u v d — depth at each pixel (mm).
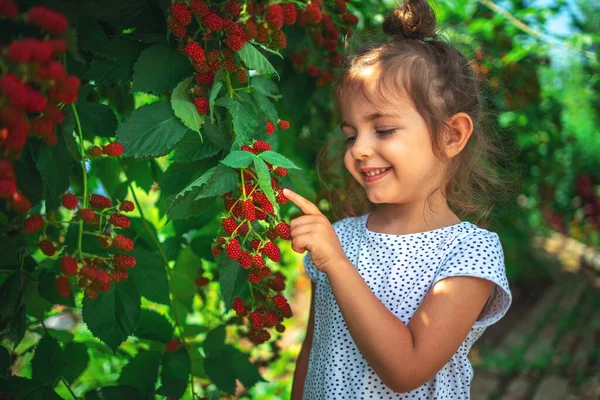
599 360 4328
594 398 3656
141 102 2205
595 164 8312
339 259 1242
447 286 1299
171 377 1607
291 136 2176
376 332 1209
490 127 1845
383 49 1433
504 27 3301
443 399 1343
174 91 1183
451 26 2604
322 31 1783
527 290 6652
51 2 1031
